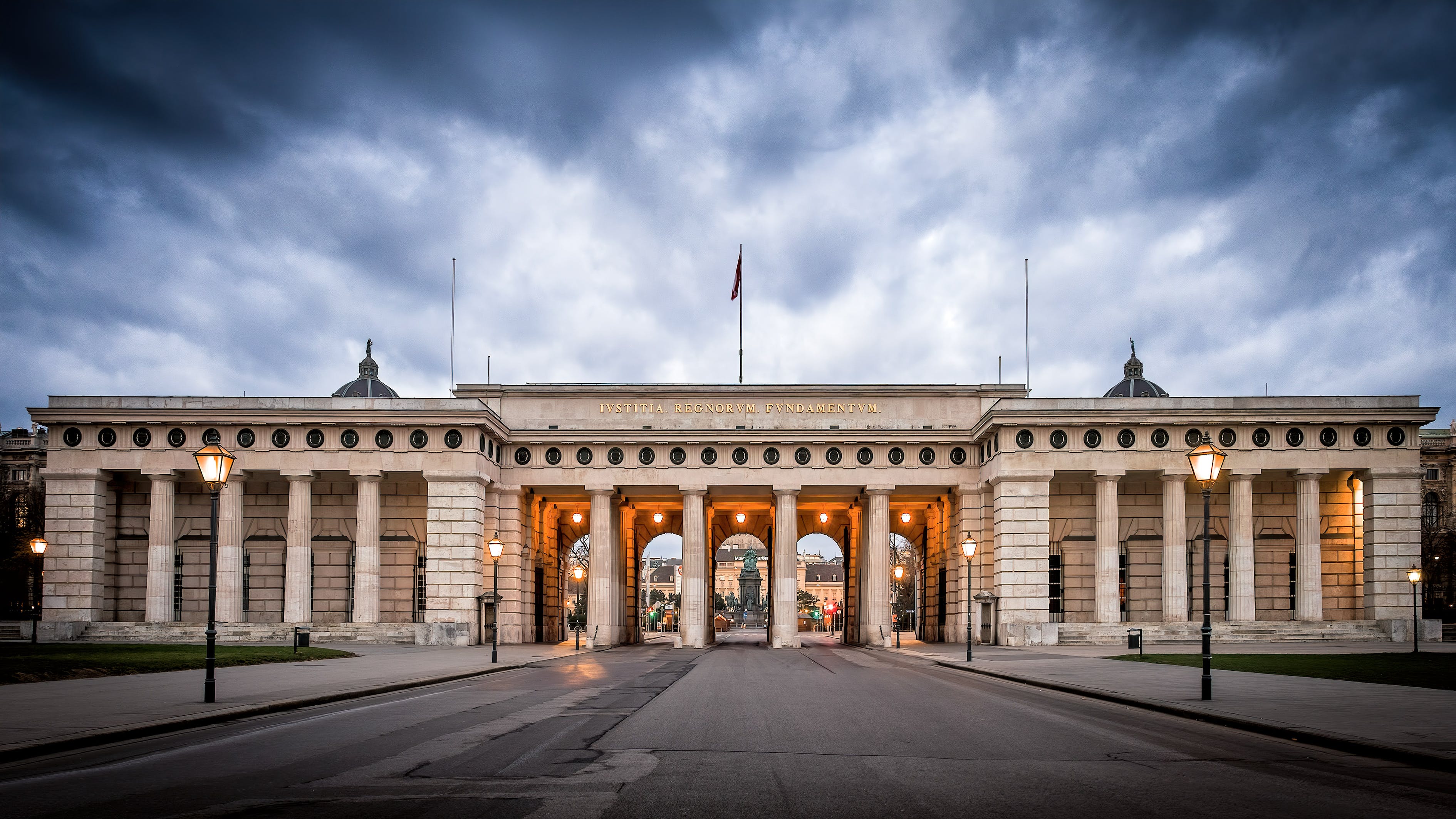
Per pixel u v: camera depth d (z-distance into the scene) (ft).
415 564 265.95
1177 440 249.14
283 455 250.57
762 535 351.25
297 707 94.32
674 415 273.54
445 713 89.51
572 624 502.38
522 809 48.03
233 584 249.75
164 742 70.69
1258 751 68.39
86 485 251.19
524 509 275.39
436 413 248.32
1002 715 89.71
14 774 57.93
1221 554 267.18
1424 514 472.44
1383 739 68.90
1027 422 247.09
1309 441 248.93
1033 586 244.63
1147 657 168.66
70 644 200.23
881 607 264.11
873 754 65.41
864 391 272.92
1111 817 47.01
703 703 99.81
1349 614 258.98
